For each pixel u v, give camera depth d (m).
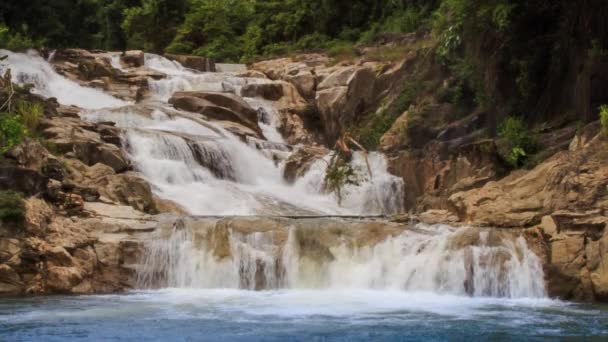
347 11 44.31
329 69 35.59
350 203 25.41
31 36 41.53
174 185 23.59
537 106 24.62
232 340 10.48
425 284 16.48
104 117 27.05
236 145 26.75
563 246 16.33
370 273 16.86
